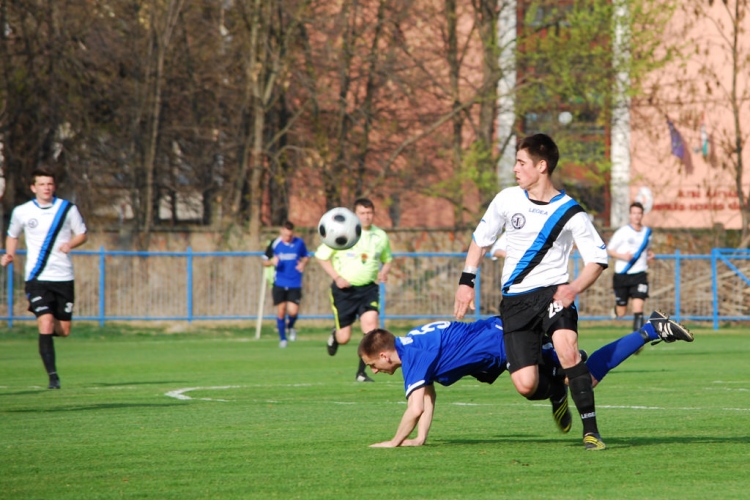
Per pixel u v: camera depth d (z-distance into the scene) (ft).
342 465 57.21
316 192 281.74
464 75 282.77
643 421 77.87
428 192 275.59
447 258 239.91
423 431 65.16
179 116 281.54
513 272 61.98
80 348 188.34
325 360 157.89
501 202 62.85
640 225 171.73
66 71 262.47
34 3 251.80
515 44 264.72
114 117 271.69
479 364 64.44
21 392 107.34
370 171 285.84
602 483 51.29
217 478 53.47
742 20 277.85
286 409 88.99
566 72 256.93
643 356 159.84
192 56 275.80
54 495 49.37
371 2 274.36
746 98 273.75
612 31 255.91
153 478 53.62
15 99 256.32
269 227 257.96
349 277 120.47
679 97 275.39
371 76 278.67
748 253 244.01
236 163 280.72
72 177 264.93
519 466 56.34
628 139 273.54
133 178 265.13
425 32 276.82
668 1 259.80
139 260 232.12
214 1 269.03
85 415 84.38
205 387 113.29
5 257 110.01
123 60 269.85
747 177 293.02
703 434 69.92
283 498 48.24
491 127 272.10
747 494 48.37
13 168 258.16
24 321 228.02
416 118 284.41
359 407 90.79
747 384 112.88
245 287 236.63
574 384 61.57
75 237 111.04
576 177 272.72
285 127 278.67
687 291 241.96
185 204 287.89
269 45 265.75
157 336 223.92
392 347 64.34
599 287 243.19
